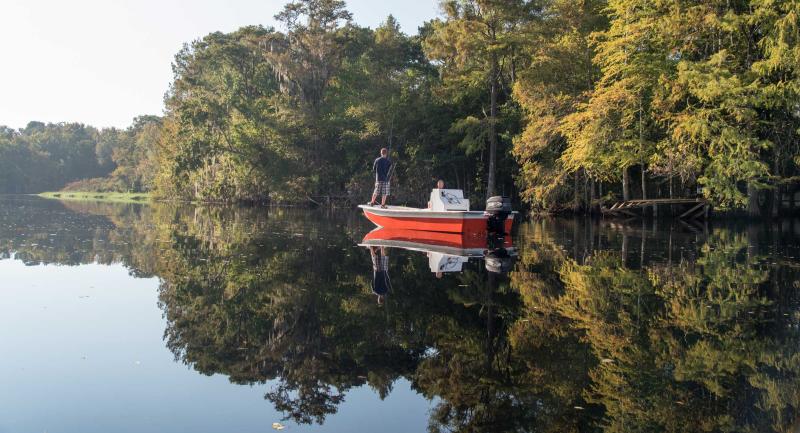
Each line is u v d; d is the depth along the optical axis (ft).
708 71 72.84
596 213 95.71
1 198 196.75
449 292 27.43
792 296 25.57
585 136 82.64
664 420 12.57
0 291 27.32
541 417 12.90
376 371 16.49
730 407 13.21
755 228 67.92
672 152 76.43
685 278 30.50
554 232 62.69
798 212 93.56
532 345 18.63
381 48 141.59
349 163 141.18
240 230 63.62
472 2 98.43
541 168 93.71
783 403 13.39
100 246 45.70
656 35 80.18
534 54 96.89
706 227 69.67
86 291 27.61
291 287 28.94
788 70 71.00
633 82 80.84
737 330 19.86
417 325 21.50
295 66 139.03
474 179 133.49
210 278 31.37
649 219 86.74
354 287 28.78
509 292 27.27
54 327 20.94
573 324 21.11
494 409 13.46
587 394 14.21
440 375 16.02
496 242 51.03
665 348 17.92
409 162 137.69
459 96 114.83
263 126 142.61
